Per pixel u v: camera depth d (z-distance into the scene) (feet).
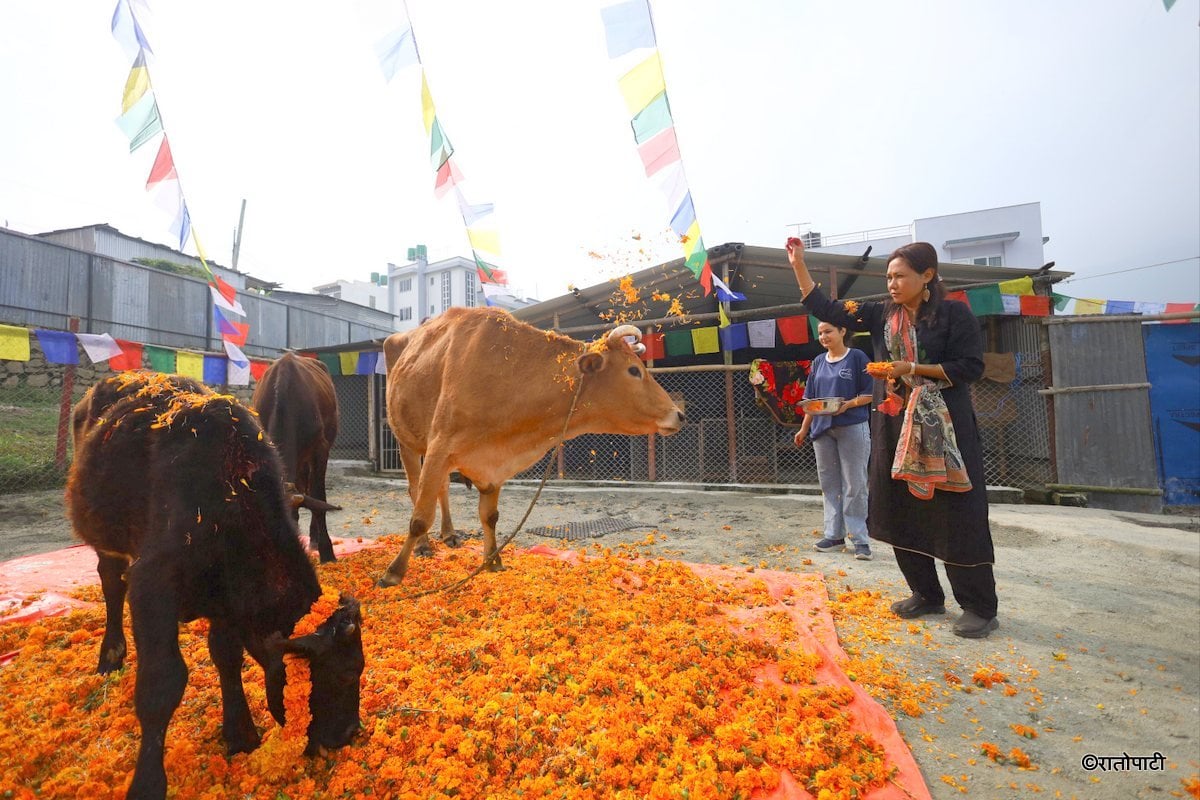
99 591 12.29
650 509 23.81
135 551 6.97
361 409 40.73
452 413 12.01
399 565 11.90
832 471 16.85
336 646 6.06
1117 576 14.05
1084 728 7.57
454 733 6.88
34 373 39.11
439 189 20.49
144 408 6.88
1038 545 17.34
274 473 6.66
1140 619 11.19
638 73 16.30
